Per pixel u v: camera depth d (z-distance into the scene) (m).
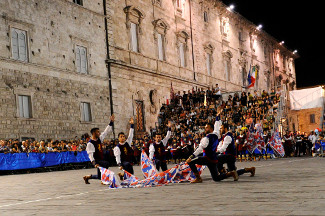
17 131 25.66
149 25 40.69
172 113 38.53
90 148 12.56
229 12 56.34
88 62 32.62
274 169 16.05
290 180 10.79
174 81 43.66
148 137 31.67
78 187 12.24
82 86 31.62
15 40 26.66
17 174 21.84
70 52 30.97
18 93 26.05
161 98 41.22
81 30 32.31
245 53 60.22
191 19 48.09
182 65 46.12
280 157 31.45
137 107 37.84
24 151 23.00
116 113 34.75
